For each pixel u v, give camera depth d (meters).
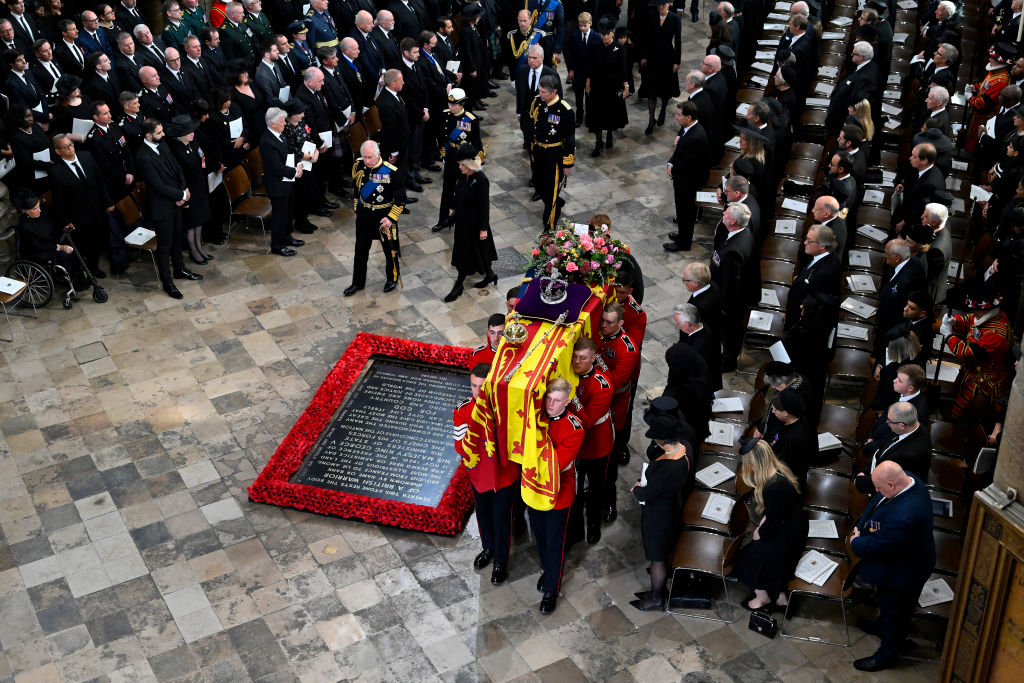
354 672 8.42
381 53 15.28
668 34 15.48
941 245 10.66
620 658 8.50
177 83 14.33
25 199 11.87
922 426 8.47
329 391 11.20
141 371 11.57
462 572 9.31
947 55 14.35
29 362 11.68
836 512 8.96
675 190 13.13
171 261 13.06
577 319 8.41
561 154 13.32
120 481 10.22
